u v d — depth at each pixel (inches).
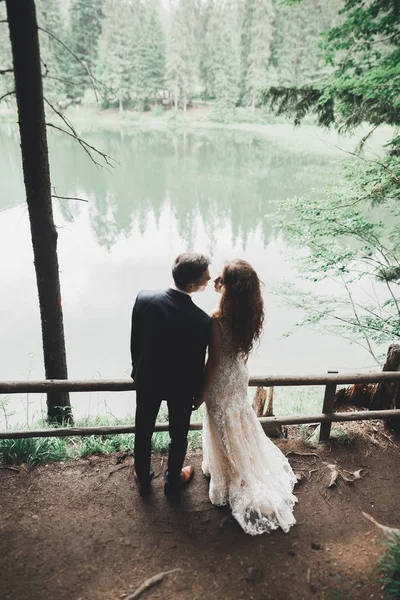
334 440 120.8
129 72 2068.2
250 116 2154.3
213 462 92.3
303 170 1082.1
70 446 117.1
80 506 92.9
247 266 78.0
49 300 137.3
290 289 254.7
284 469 101.7
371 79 169.5
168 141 1678.2
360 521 91.6
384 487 103.0
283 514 89.4
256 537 86.0
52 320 140.3
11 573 75.7
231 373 85.8
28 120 115.3
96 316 466.3
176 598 71.9
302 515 92.7
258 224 837.2
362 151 215.6
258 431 94.6
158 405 85.1
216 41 2271.2
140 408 85.3
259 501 88.2
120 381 105.7
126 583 74.6
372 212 271.3
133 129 1888.5
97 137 1643.7
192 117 2277.3
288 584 75.3
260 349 393.4
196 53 2463.1
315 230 215.0
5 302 472.1
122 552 81.2
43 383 102.5
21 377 334.6
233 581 75.6
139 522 89.0
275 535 86.8
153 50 2226.9
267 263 616.4
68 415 156.6
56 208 901.2
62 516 89.8
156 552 81.5
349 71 185.6
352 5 168.7
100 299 512.4
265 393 126.4
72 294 525.0
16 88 112.8
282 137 1679.4
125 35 1979.6
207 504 95.1
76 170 1196.5
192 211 917.2
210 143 1647.4
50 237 130.1
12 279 533.3
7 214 756.0
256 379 109.7
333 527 89.5
